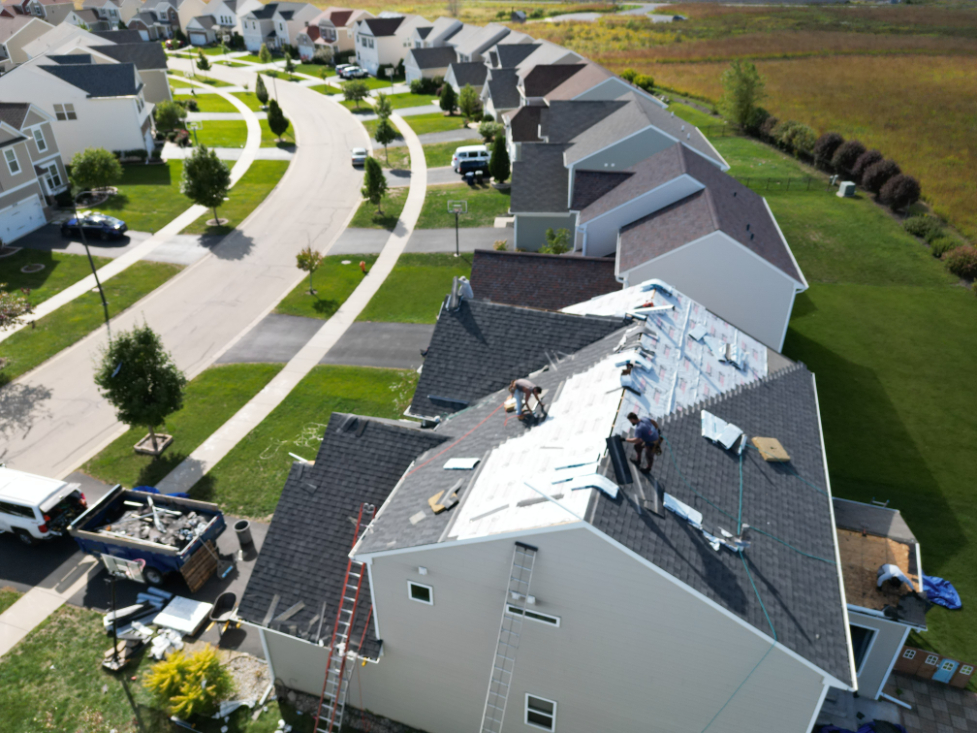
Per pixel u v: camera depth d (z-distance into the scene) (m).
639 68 97.31
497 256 30.72
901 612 15.50
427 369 20.25
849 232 46.97
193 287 40.81
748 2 171.62
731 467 14.73
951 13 137.75
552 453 14.22
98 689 17.84
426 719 16.84
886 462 26.25
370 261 44.47
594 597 12.70
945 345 34.09
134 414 25.03
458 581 13.80
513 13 145.25
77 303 38.28
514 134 56.44
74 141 61.47
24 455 26.83
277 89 93.00
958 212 49.31
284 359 33.62
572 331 19.88
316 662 16.77
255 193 56.09
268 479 25.53
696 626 12.20
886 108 73.38
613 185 37.19
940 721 16.77
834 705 16.89
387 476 17.34
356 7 169.12
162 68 77.00
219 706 17.30
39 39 80.75
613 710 14.41
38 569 21.56
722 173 37.50
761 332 29.94
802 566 13.20
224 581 21.12
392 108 82.94
